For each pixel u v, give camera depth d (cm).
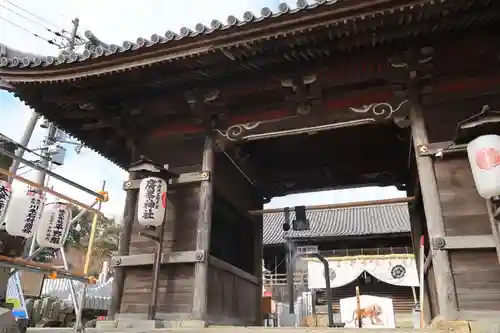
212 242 844
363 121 730
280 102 793
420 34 641
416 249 970
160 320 677
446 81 699
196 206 766
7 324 465
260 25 630
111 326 682
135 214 802
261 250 1115
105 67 717
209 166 786
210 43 663
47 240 612
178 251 738
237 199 982
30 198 576
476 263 582
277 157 1098
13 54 744
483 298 560
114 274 761
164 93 805
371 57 694
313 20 610
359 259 2164
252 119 804
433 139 670
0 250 636
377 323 1169
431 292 826
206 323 655
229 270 845
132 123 861
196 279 691
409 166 954
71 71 724
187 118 845
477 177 553
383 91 734
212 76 747
